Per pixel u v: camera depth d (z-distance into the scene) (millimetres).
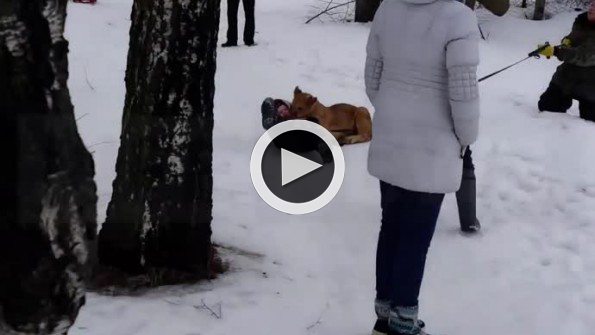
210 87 4375
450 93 3613
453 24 3586
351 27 15258
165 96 4238
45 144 1894
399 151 3729
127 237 4379
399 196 3805
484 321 4465
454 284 4938
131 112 4320
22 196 1888
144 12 4188
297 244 5363
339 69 11539
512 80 11297
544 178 6754
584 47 7980
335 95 10023
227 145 7590
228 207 5949
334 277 4879
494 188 6629
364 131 7832
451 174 3723
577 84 8180
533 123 8086
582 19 7996
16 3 1813
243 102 9375
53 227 1933
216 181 6520
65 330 2043
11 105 1851
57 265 1956
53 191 1918
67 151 1949
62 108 1932
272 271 4863
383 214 3938
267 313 4246
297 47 12984
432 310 4562
